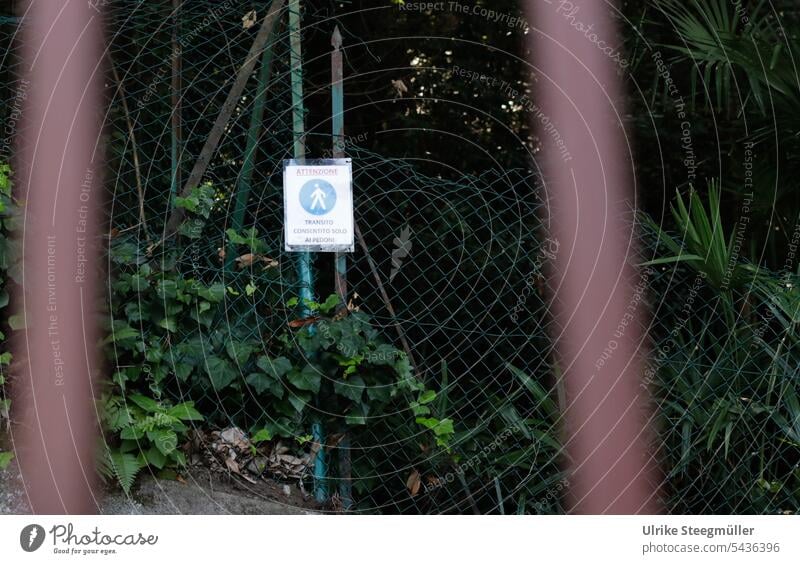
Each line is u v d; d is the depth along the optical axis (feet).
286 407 9.43
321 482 9.63
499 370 11.32
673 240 10.42
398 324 10.33
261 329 9.70
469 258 11.10
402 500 9.65
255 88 10.75
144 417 9.02
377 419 9.73
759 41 10.85
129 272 9.42
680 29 11.92
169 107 10.62
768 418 9.83
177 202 9.47
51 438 8.71
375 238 11.69
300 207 9.62
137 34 10.69
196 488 9.16
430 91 14.23
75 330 8.97
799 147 10.80
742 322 10.21
